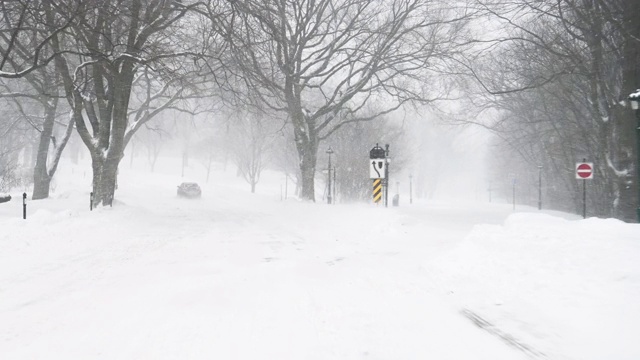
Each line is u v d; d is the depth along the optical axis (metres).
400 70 26.47
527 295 5.82
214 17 16.48
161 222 17.50
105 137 19.33
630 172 17.17
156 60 17.23
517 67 24.33
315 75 27.20
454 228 16.19
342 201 31.39
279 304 6.18
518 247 7.18
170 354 4.42
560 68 21.95
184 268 8.88
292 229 16.34
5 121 34.00
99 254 10.14
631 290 5.08
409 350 4.42
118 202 19.91
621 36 18.69
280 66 25.12
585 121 24.95
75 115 18.91
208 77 25.73
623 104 17.33
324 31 28.27
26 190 31.86
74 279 7.75
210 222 18.28
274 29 17.16
